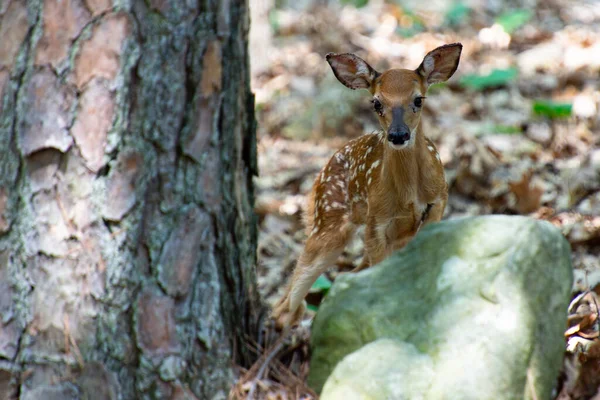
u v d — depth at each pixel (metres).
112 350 8.09
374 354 7.69
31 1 7.99
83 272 8.09
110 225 8.05
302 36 24.39
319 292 11.63
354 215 11.32
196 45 8.18
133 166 8.03
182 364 8.23
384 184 10.38
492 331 7.46
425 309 7.86
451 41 23.03
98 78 7.93
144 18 7.96
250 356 9.11
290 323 10.02
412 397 7.41
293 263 13.44
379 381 7.52
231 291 8.77
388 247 10.85
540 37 22.47
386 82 10.12
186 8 8.11
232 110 8.62
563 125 16.56
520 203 13.84
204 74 8.24
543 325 7.62
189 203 8.28
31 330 8.22
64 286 8.12
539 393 7.45
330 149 17.45
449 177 14.80
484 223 8.00
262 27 21.45
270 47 22.48
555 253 7.85
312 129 18.20
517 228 7.84
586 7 24.92
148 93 8.03
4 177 8.20
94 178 8.02
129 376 8.12
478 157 15.30
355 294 8.30
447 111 17.97
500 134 16.41
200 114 8.27
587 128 16.36
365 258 11.47
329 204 11.48
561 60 20.28
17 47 8.06
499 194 14.31
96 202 8.02
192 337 8.32
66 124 7.99
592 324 8.82
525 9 25.02
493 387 7.28
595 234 12.36
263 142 18.03
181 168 8.24
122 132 7.98
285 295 11.20
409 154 10.09
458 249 7.95
